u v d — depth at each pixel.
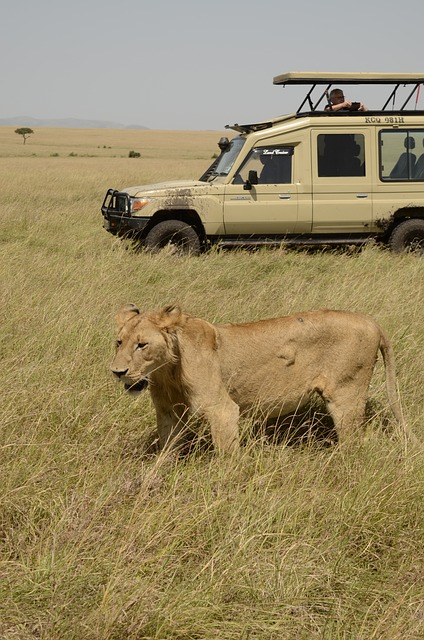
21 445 4.14
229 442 4.16
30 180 24.12
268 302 7.57
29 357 5.67
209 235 10.96
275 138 10.94
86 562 3.21
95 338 6.05
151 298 7.43
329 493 3.90
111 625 2.86
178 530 3.47
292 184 11.00
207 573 3.22
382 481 3.90
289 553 3.40
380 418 4.83
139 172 30.83
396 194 11.21
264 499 3.71
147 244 10.71
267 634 2.99
